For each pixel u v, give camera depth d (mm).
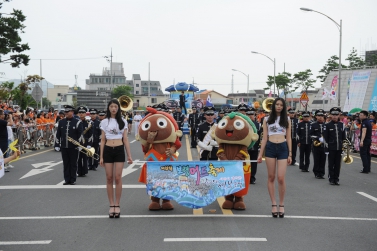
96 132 14242
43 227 7020
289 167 15594
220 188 7914
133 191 10188
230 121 8234
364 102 47719
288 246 6035
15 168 14062
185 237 6430
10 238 6418
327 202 9211
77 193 9969
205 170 7945
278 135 7727
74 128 11227
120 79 103250
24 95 40781
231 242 6188
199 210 8305
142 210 8266
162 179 7930
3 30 27609
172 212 8117
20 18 28641
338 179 11781
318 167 12961
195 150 20531
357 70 50812
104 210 8242
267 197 9688
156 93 106562
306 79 55781
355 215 8000
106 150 7695
